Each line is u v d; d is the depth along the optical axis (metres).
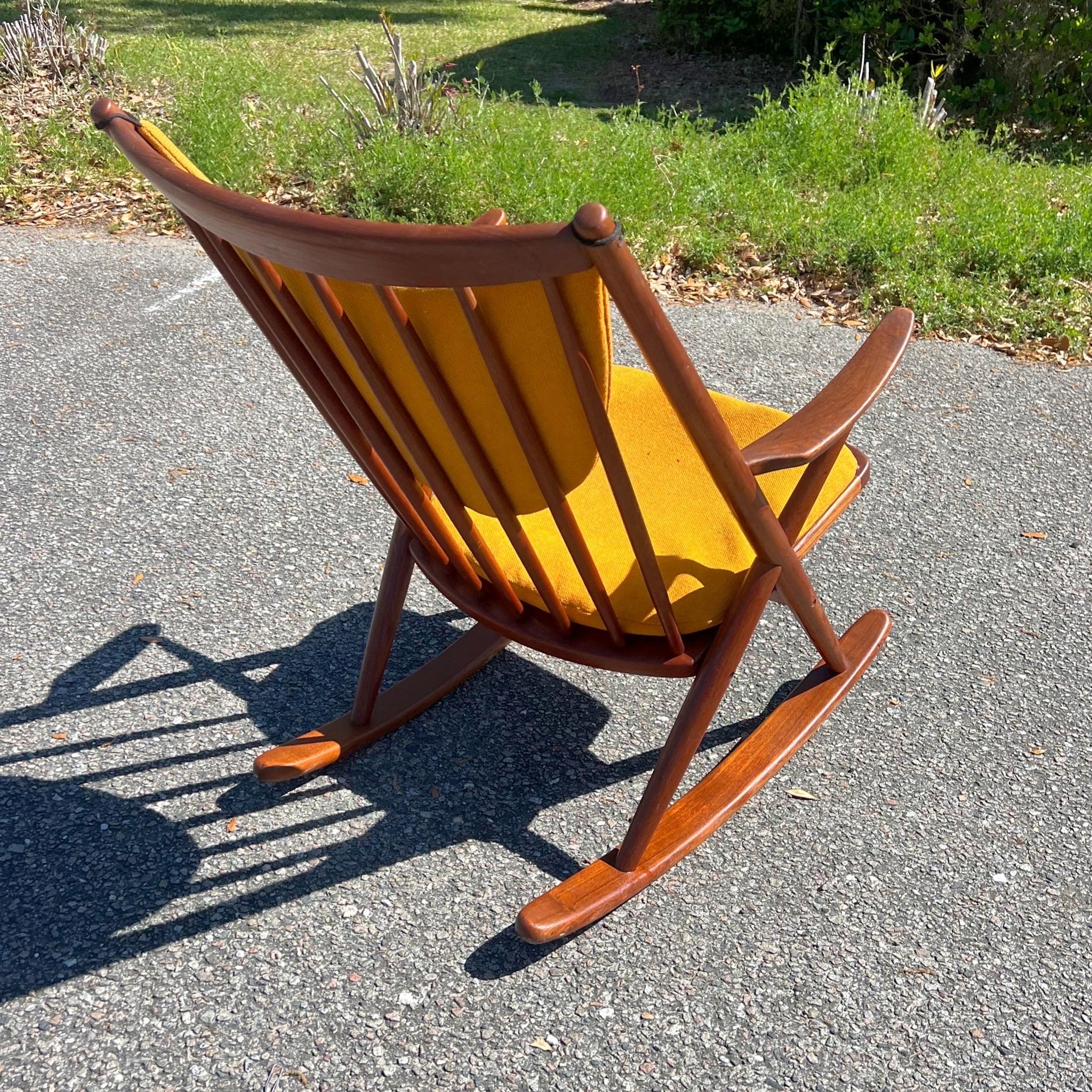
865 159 5.44
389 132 5.12
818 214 4.75
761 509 1.53
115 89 6.35
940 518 2.94
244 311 3.99
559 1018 1.64
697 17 9.03
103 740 2.13
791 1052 1.60
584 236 1.05
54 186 5.01
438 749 2.15
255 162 5.19
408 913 1.81
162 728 2.17
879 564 2.74
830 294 4.30
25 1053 1.56
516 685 2.33
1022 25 6.76
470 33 9.59
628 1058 1.59
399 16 10.13
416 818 1.99
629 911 1.82
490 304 1.24
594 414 1.31
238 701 2.25
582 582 1.75
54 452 3.09
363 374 1.46
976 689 2.34
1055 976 1.73
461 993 1.68
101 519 2.81
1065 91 6.73
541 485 1.46
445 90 5.77
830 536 2.84
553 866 1.91
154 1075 1.54
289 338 1.58
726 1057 1.59
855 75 6.36
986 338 3.97
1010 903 1.85
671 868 1.90
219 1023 1.62
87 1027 1.60
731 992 1.69
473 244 1.09
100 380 3.48
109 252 4.43
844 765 2.13
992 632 2.51
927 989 1.70
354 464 3.11
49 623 2.44
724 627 1.69
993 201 4.93
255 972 1.70
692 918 1.81
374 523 2.85
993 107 6.87
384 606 2.04
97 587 2.57
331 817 1.98
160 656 2.36
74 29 7.05
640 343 1.21
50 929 1.75
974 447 3.28
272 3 10.40
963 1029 1.64
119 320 3.88
